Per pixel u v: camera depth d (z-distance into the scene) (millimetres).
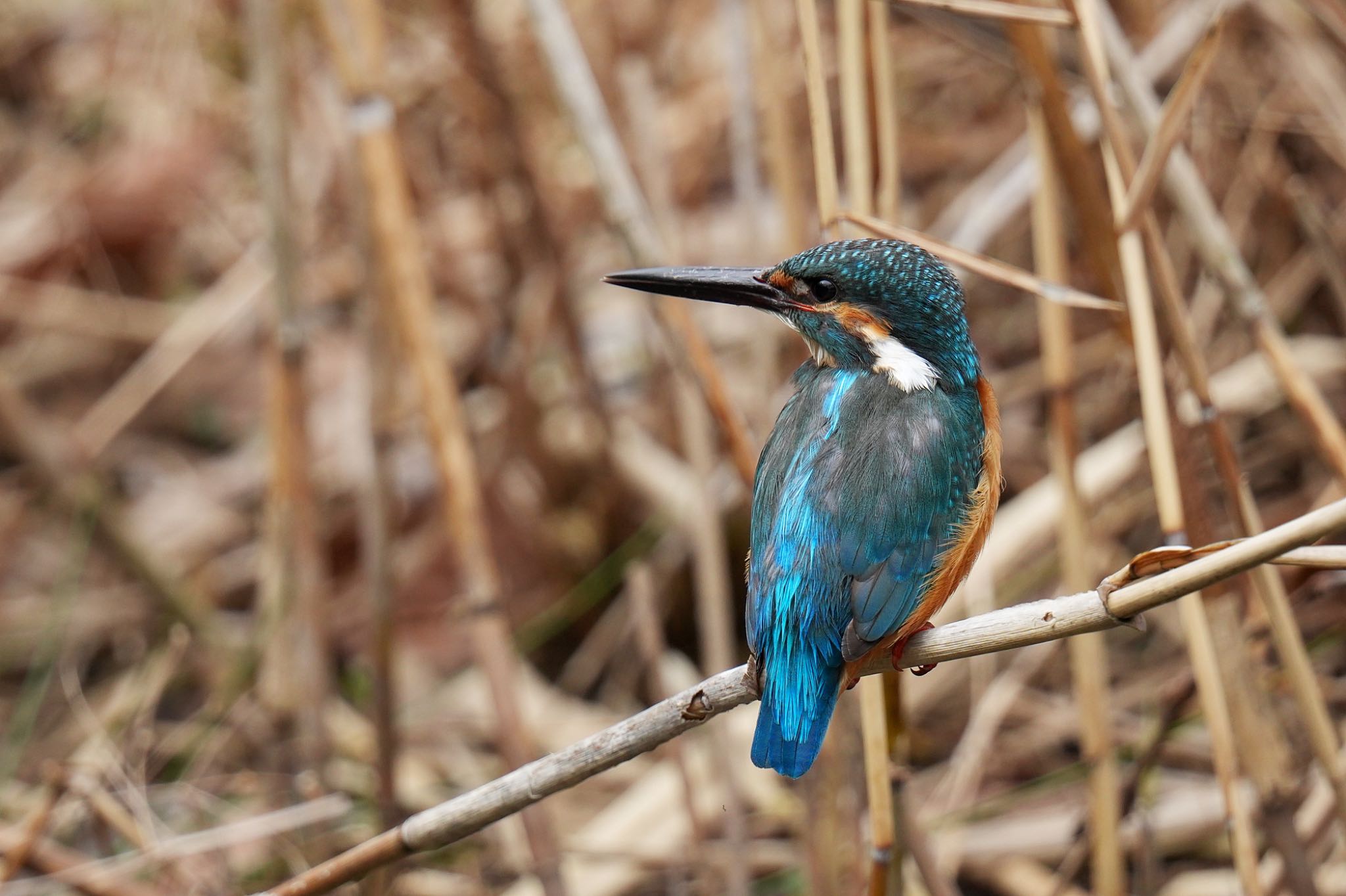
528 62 13945
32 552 13883
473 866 10352
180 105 15375
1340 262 12367
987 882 10711
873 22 7484
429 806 11773
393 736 9812
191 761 11391
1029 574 11602
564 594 13688
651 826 10930
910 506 6609
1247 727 7934
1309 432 7980
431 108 13836
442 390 8969
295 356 10078
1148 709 11516
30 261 15500
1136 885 10258
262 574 12523
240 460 14828
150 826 9156
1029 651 11086
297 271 9992
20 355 15227
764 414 10477
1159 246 7367
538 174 12547
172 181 15594
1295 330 12828
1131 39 12922
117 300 15375
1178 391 8812
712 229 14461
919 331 7301
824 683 6340
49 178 15938
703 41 15266
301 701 10688
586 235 14695
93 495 12633
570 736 12492
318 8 8938
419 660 13258
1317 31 11781
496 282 13328
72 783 9055
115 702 12305
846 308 7348
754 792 11125
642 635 9984
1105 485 11453
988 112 14516
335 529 13867
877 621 6305
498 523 13742
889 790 7039
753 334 12430
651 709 6172
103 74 16453
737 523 12914
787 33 13641
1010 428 13594
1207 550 5359
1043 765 11633
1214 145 12656
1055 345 8453
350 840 10836
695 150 14227
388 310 9656
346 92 8961
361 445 14117
